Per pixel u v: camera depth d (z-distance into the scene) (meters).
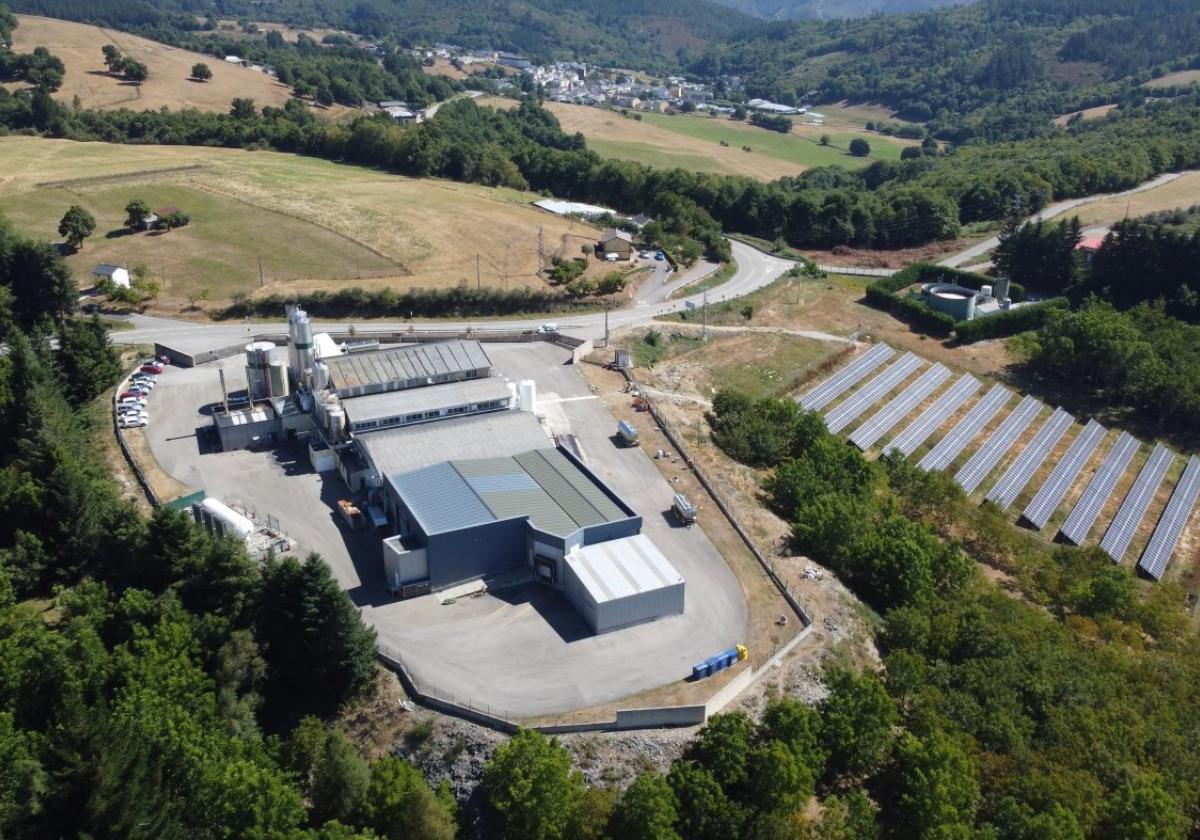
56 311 159.12
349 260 191.75
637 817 68.69
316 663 83.44
